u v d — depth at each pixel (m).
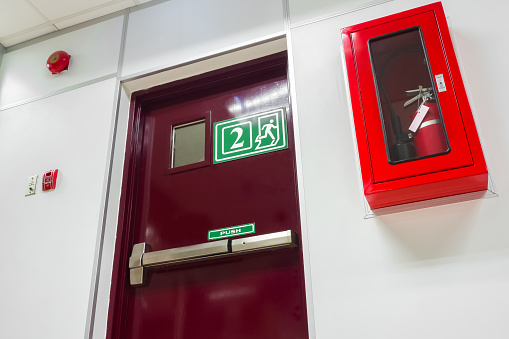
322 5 2.20
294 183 2.02
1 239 2.29
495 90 1.71
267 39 2.22
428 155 1.55
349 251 1.66
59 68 2.62
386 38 1.80
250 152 2.18
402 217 1.66
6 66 2.86
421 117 1.67
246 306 1.89
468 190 1.59
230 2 2.43
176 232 2.14
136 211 2.27
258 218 2.02
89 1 2.62
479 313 1.44
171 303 2.02
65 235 2.17
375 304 1.55
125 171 2.31
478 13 1.87
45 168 2.39
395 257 1.60
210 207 2.13
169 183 2.27
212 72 2.40
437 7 1.76
